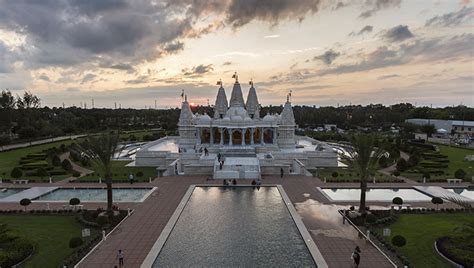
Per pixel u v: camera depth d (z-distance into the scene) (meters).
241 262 34.59
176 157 86.94
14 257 34.34
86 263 34.56
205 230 43.34
